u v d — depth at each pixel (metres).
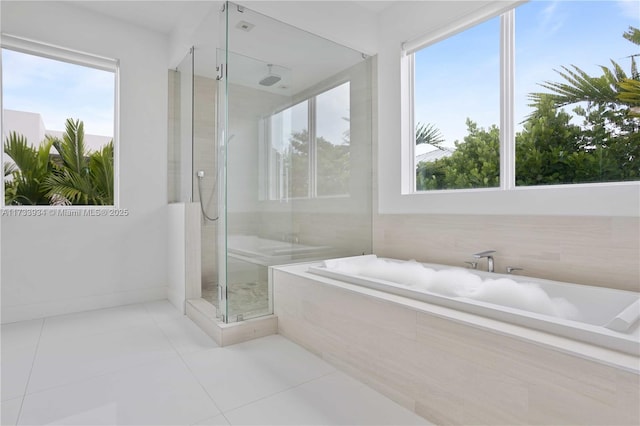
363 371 1.92
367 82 3.40
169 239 3.64
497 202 2.40
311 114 3.04
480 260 2.49
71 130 3.38
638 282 1.79
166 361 2.18
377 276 2.44
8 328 2.77
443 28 2.79
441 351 1.52
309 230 3.02
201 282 3.34
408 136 3.16
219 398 1.75
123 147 3.45
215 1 2.71
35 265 3.03
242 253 2.63
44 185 3.26
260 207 2.75
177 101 3.69
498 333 1.32
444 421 1.51
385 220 3.27
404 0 3.08
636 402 0.99
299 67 2.96
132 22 3.47
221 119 2.61
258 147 2.74
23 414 1.61
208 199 3.52
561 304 1.82
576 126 2.25
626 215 1.83
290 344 2.46
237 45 2.61
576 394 1.12
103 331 2.72
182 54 3.42
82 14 3.21
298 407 1.68
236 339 2.47
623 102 2.05
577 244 2.01
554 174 2.37
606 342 1.14
